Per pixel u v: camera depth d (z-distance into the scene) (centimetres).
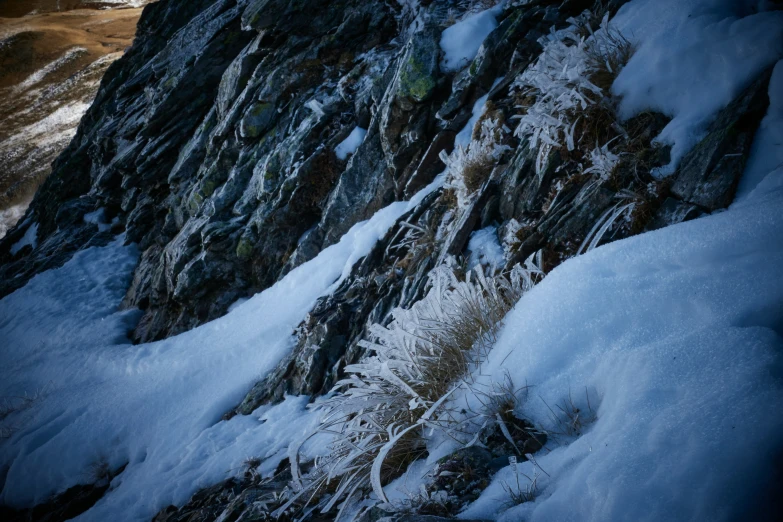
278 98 1015
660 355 227
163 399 807
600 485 192
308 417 577
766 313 222
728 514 161
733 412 185
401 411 353
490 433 281
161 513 539
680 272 263
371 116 867
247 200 1003
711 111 365
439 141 706
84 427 822
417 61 743
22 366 1191
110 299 1379
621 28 471
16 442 895
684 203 344
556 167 475
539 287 330
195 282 988
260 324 820
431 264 578
